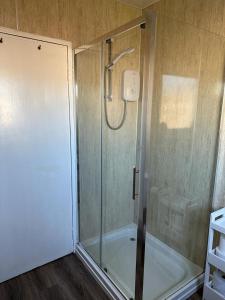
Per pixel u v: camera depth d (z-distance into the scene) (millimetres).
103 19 1963
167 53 1486
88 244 2117
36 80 1717
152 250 1630
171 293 1590
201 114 1678
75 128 1982
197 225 1806
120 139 1903
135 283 1529
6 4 1524
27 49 1644
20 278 1860
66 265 2016
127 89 1679
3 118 1624
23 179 1785
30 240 1907
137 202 1609
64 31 1781
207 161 1702
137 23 1388
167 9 1924
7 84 1604
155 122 1506
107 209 2035
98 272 1819
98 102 1959
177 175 1750
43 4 1657
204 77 1619
